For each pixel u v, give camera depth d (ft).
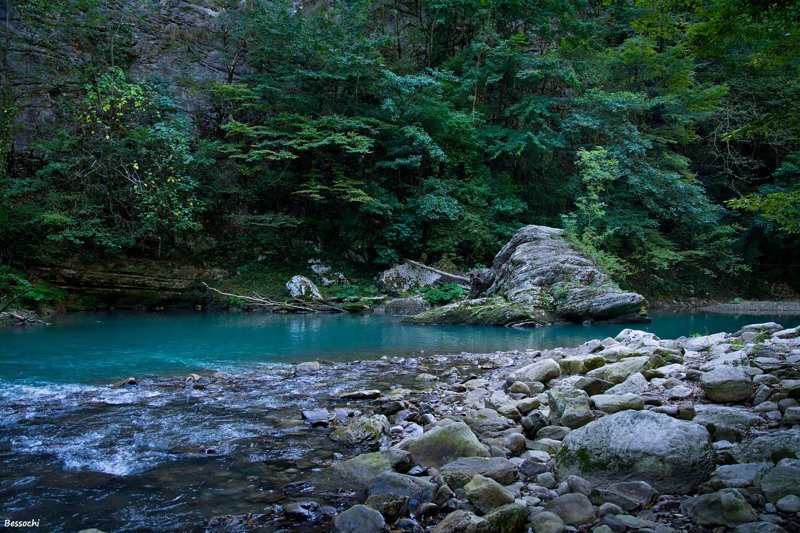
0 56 53.83
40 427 14.46
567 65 70.28
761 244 84.94
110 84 49.96
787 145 76.18
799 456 9.22
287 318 47.42
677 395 15.01
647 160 68.95
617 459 9.77
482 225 64.64
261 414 16.15
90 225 47.88
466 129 66.64
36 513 9.31
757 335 23.50
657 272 74.64
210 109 64.54
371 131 63.87
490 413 14.29
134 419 15.39
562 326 43.09
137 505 9.70
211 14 68.44
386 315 51.85
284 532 8.68
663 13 22.76
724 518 7.78
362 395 18.37
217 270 57.06
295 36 62.39
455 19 77.05
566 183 71.46
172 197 50.21
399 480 10.09
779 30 20.47
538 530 8.15
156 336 33.94
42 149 50.34
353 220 62.95
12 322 38.96
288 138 62.13
